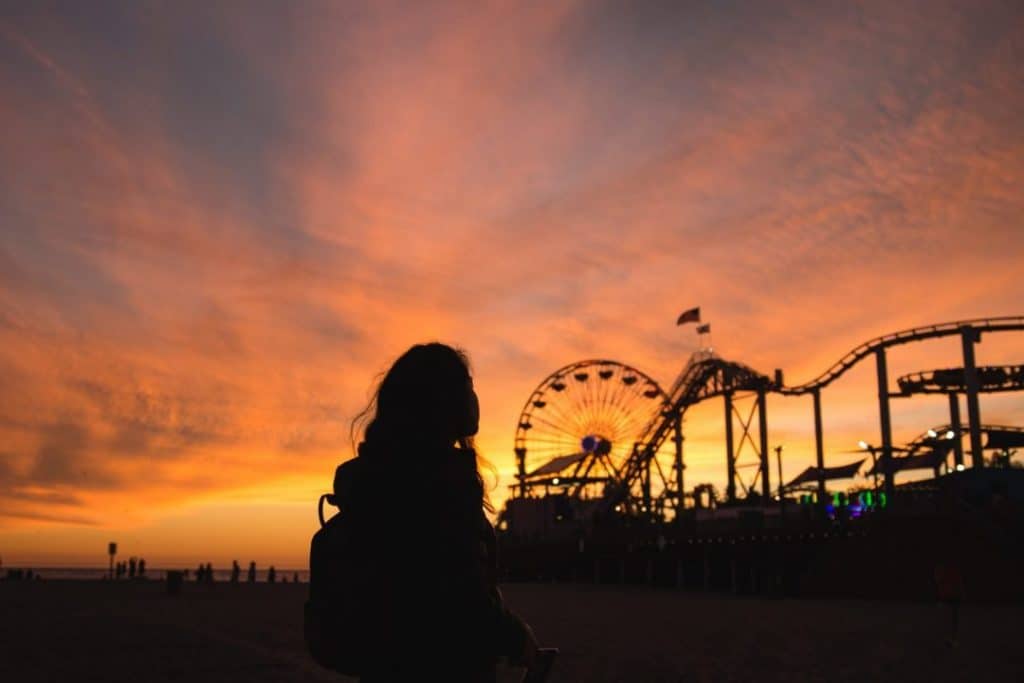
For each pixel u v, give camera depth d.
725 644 21.84
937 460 59.09
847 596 44.75
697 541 58.97
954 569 21.28
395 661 2.62
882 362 63.88
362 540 2.68
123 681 15.05
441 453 2.79
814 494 67.00
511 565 76.56
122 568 80.50
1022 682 15.59
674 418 79.19
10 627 25.06
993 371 63.53
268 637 22.89
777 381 72.75
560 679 15.67
